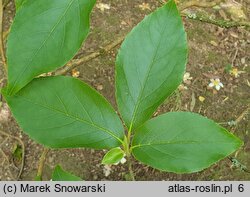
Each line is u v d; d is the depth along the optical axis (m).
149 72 0.40
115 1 1.55
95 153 1.32
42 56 0.39
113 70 1.44
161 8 0.40
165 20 0.40
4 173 1.26
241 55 1.56
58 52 0.39
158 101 0.40
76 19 0.39
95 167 1.31
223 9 1.59
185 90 1.45
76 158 1.30
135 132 0.40
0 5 0.59
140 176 1.31
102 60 1.44
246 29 1.58
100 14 1.51
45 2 0.39
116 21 1.51
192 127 0.40
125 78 0.40
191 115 0.40
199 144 0.39
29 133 0.40
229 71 1.52
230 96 1.48
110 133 0.41
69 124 0.40
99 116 0.41
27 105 0.40
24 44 0.39
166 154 0.40
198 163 0.39
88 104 0.41
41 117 0.40
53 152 1.29
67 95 0.41
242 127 1.41
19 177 1.24
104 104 0.41
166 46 0.40
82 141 0.40
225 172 1.34
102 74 1.42
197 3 0.73
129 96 0.40
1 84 1.27
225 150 0.39
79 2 0.40
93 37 1.45
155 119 0.40
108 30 1.48
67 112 0.40
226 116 1.44
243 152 1.37
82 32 0.39
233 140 0.39
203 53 1.53
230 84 1.50
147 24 0.40
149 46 0.40
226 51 1.55
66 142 0.40
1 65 1.30
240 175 1.34
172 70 0.40
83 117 0.41
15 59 0.39
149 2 1.58
